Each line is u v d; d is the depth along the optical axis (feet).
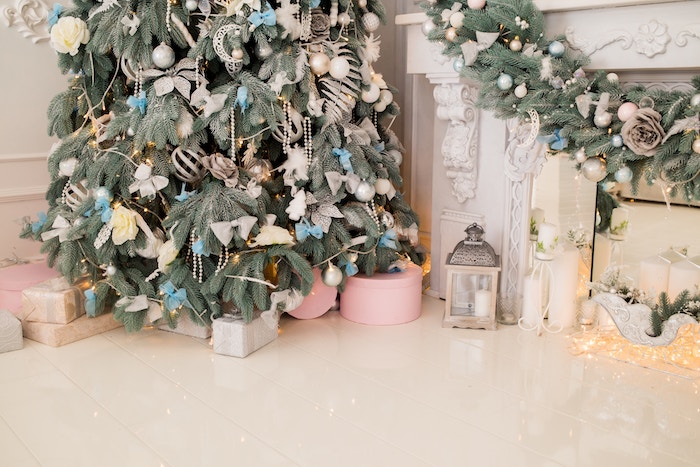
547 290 8.59
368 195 8.02
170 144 7.53
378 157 8.33
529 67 7.09
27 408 6.26
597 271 8.63
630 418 6.10
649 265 7.86
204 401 6.42
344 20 8.19
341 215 7.87
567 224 8.51
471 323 8.41
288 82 7.23
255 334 7.65
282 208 8.14
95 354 7.56
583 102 6.70
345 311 8.80
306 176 7.81
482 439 5.72
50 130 8.02
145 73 7.27
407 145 11.62
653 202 8.03
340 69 7.86
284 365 7.28
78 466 5.32
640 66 6.86
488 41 7.27
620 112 6.51
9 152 9.16
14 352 7.60
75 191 7.78
